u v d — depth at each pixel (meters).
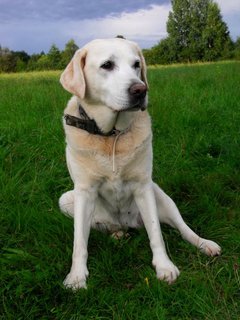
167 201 1.45
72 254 1.30
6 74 9.47
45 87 4.30
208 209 1.56
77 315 1.08
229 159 1.97
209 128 2.40
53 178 1.84
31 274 1.19
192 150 2.11
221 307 1.08
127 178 1.34
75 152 1.31
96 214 1.48
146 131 1.32
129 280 1.22
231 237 1.40
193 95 3.24
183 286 1.17
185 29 25.12
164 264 1.24
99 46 1.31
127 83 1.22
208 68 6.37
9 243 1.40
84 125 1.29
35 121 2.56
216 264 1.27
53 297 1.14
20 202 1.59
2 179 1.76
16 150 2.10
